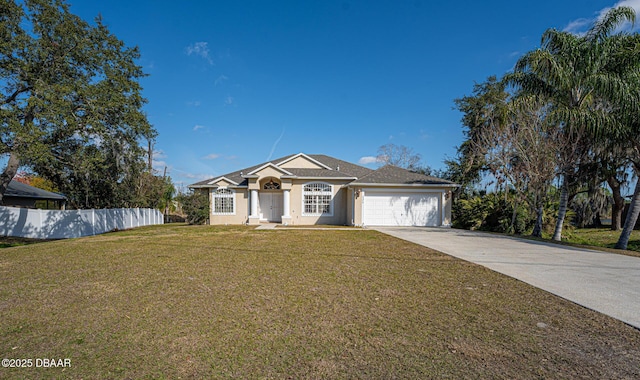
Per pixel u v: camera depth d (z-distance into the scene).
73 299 5.46
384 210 20.42
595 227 28.11
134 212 25.47
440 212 20.50
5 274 7.20
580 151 14.55
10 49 14.18
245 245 11.34
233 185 22.61
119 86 17.59
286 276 6.93
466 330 4.23
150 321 4.54
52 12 15.34
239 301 5.34
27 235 18.38
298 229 17.52
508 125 16.44
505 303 5.23
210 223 22.69
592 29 13.71
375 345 3.83
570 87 13.82
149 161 34.75
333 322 4.49
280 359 3.53
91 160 17.48
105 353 3.68
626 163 14.97
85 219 19.66
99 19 17.59
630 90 12.31
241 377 3.21
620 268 7.73
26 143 14.38
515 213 17.97
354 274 7.11
